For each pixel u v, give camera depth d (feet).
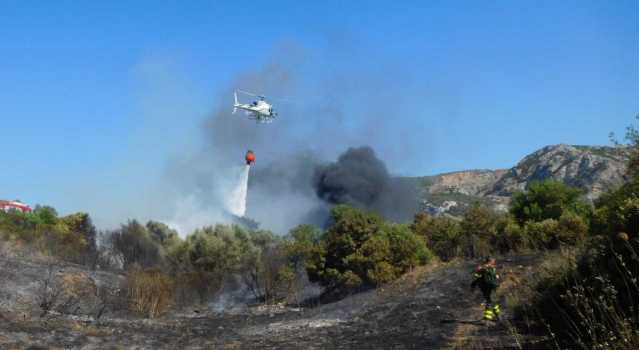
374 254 69.62
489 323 37.40
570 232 65.77
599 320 25.20
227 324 51.26
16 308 45.96
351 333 40.37
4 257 68.59
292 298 75.25
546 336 30.07
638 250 27.81
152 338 41.50
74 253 85.05
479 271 38.83
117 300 57.11
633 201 30.35
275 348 36.86
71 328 41.11
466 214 83.46
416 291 56.95
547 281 36.50
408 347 33.27
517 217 85.92
